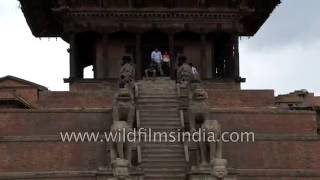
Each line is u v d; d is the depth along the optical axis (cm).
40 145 4416
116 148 4003
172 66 5600
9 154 4381
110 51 5756
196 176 4009
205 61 5756
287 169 4512
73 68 5531
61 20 5734
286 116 4728
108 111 4653
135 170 3994
